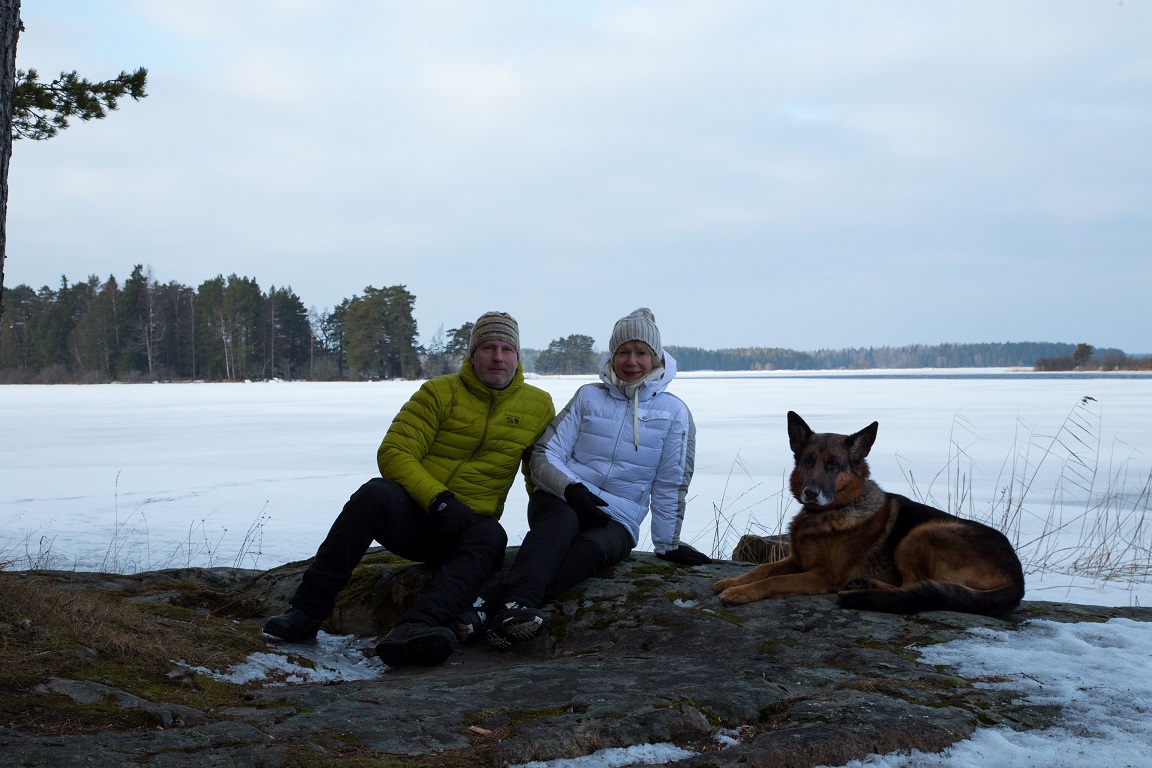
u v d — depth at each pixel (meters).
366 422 25.06
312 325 92.88
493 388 4.12
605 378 4.46
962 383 64.75
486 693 2.82
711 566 4.59
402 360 83.88
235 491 11.71
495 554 3.80
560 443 4.32
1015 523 9.15
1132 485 12.01
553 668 3.17
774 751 2.26
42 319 83.38
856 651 3.21
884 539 4.18
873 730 2.39
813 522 4.22
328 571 3.70
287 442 18.88
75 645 2.88
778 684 2.84
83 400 40.31
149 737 2.22
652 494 4.57
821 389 53.44
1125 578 6.60
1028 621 3.64
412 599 4.19
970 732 2.47
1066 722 2.55
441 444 4.07
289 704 2.66
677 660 3.27
